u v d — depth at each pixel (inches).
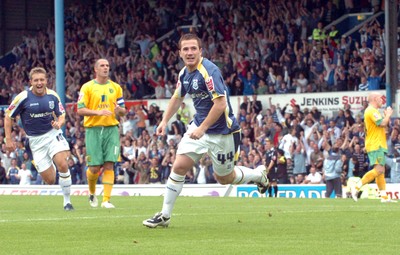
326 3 2640.3
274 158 1935.3
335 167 1828.2
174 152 2148.1
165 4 2945.4
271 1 2630.4
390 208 1105.4
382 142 1370.6
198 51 788.6
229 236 729.0
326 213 989.2
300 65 2384.4
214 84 779.4
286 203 1286.9
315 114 2133.4
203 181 2068.2
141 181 2181.3
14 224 870.4
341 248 636.1
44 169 1152.2
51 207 1234.6
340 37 2472.9
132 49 2787.9
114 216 988.6
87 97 1222.9
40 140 1146.0
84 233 765.3
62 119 1141.7
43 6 3353.8
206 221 882.8
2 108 2596.0
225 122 805.2
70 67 2918.3
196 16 2847.0
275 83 2394.2
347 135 1951.3
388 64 2055.9
